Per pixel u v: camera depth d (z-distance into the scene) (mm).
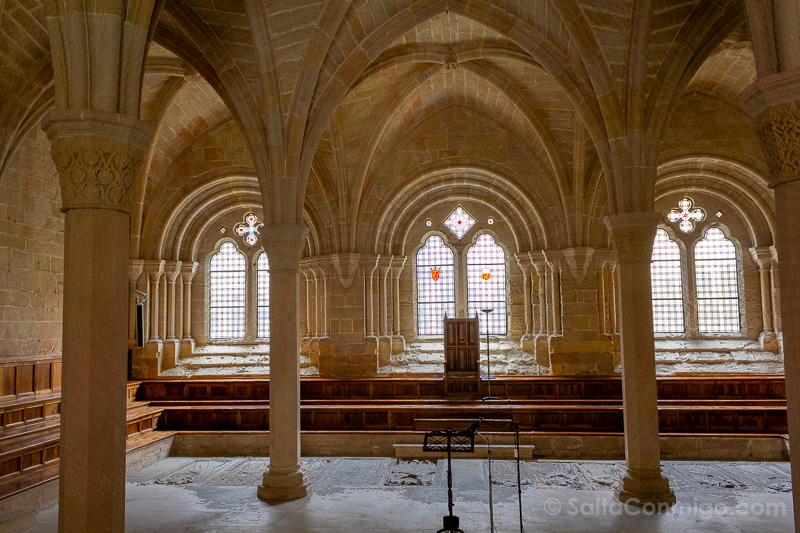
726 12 11766
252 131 12820
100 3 7645
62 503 7312
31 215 15805
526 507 11602
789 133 6430
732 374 20141
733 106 19594
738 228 21984
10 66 12773
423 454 15867
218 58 12531
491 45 15914
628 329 12164
